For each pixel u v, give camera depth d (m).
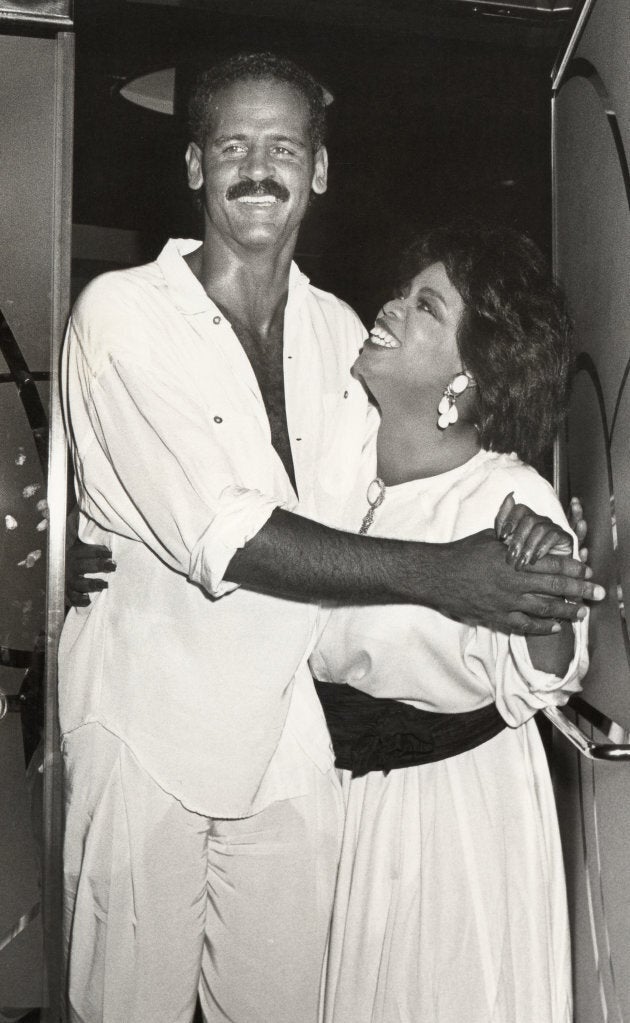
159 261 1.85
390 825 1.79
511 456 1.88
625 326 1.84
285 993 1.87
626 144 1.86
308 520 1.64
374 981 1.78
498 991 1.75
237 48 2.68
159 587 1.78
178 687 1.77
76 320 1.79
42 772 1.98
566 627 1.76
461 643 1.76
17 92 2.02
